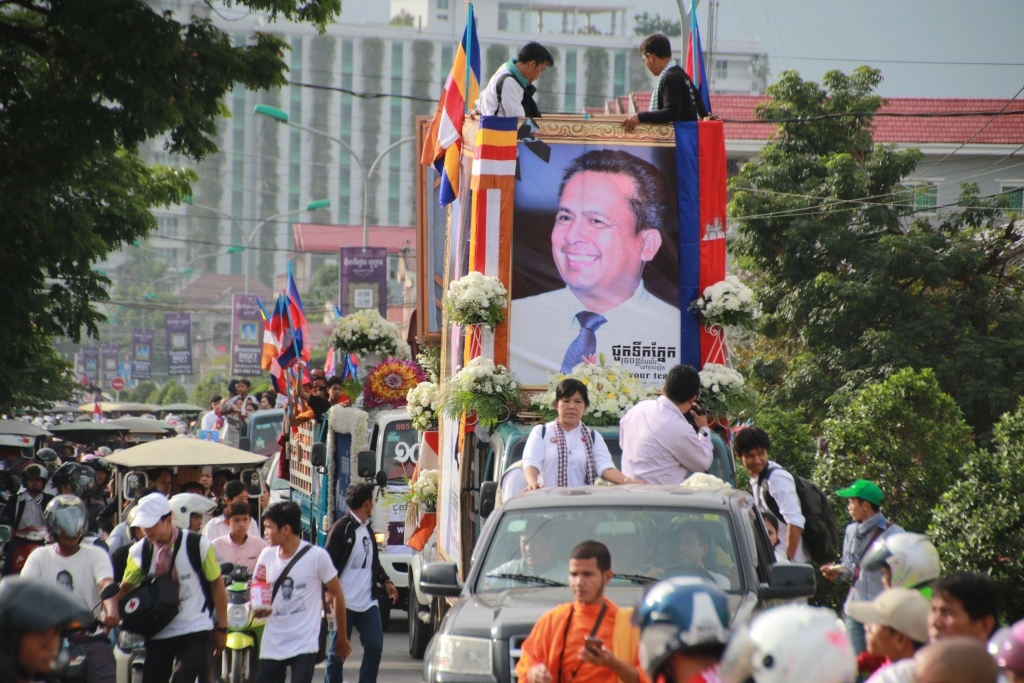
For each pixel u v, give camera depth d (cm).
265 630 2573
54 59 5044
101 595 2430
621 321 3152
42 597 1154
